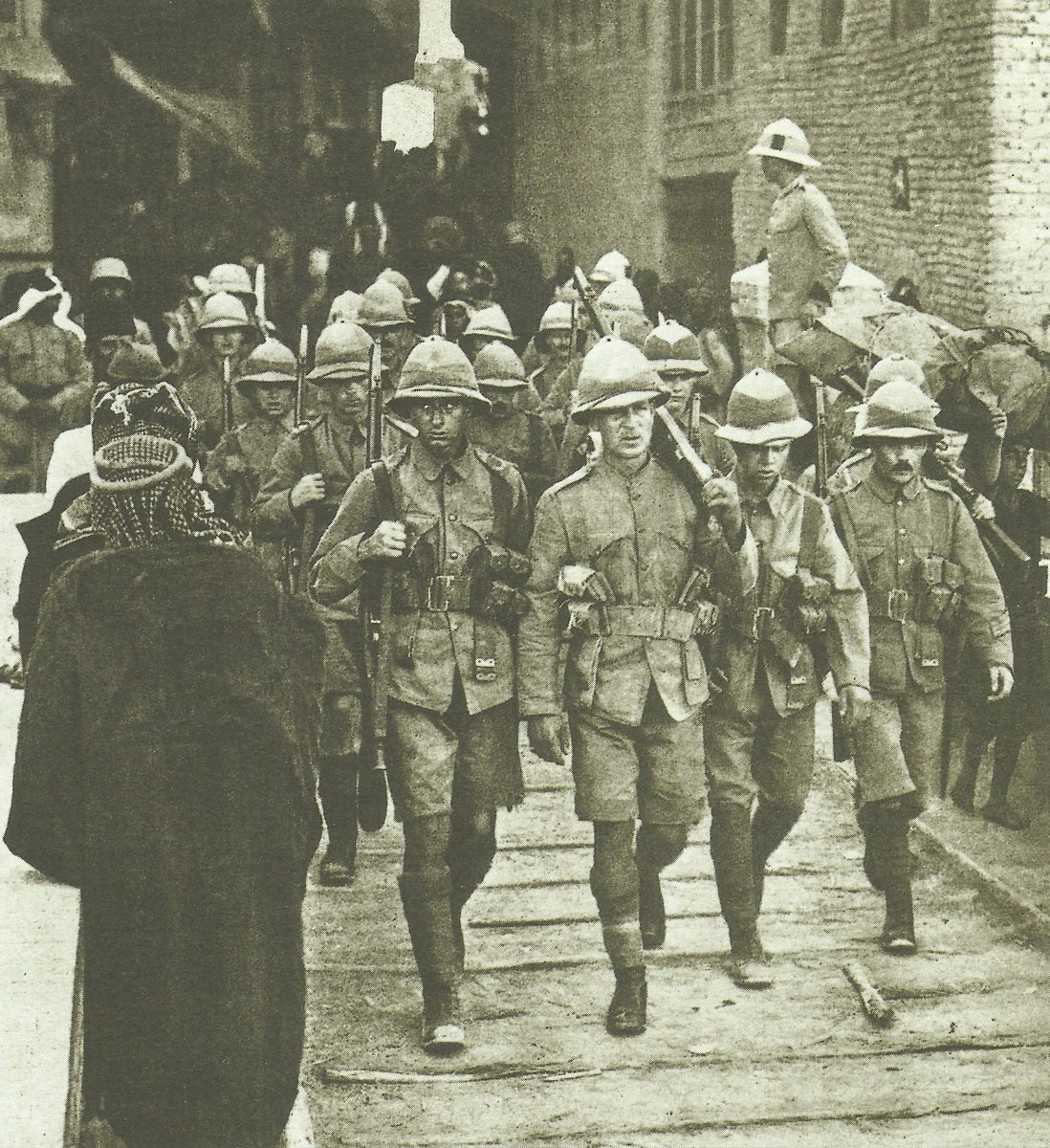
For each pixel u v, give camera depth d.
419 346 5.80
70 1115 3.50
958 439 7.52
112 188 15.25
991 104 12.03
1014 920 6.53
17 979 4.12
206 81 17.05
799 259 9.17
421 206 16.83
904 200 13.14
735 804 6.00
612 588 5.62
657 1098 5.19
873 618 6.28
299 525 7.06
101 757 3.64
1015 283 12.05
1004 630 6.49
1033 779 7.88
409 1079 5.30
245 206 15.52
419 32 18.86
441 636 5.65
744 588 5.70
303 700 3.82
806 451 8.89
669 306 11.19
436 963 5.54
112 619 3.69
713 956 6.29
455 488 5.77
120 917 3.66
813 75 14.59
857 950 6.32
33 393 11.88
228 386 9.43
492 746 5.75
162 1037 3.68
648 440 5.61
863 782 6.25
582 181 17.88
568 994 5.96
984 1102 5.08
